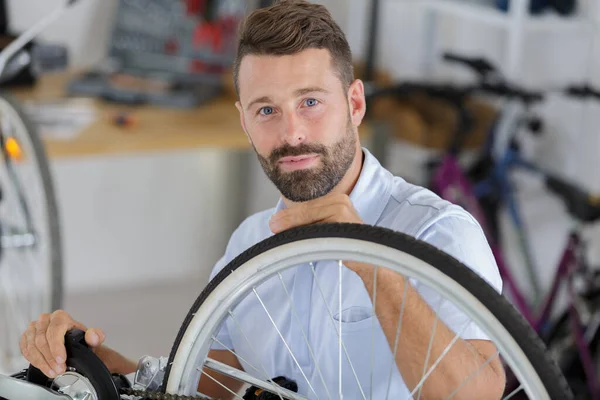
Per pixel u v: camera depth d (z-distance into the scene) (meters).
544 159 3.27
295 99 1.28
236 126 3.15
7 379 1.33
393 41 3.70
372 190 1.41
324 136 1.29
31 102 3.17
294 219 1.19
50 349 1.33
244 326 1.49
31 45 3.24
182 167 3.79
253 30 1.28
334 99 1.30
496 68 3.06
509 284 2.91
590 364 2.64
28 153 2.32
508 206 3.02
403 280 1.19
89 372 1.30
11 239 2.42
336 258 1.13
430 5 3.31
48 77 3.48
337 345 1.39
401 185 1.46
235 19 3.44
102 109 3.20
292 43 1.27
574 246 2.70
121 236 3.80
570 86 2.81
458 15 3.20
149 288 3.84
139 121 3.12
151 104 3.30
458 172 2.94
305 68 1.27
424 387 1.22
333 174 1.32
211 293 1.20
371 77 3.39
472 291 1.06
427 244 1.08
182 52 3.45
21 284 3.13
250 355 1.50
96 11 3.57
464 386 1.20
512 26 2.92
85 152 2.87
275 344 1.46
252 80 1.29
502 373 1.25
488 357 1.25
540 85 3.25
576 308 2.69
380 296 1.18
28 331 1.38
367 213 1.41
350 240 1.11
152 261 3.88
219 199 3.88
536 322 2.81
